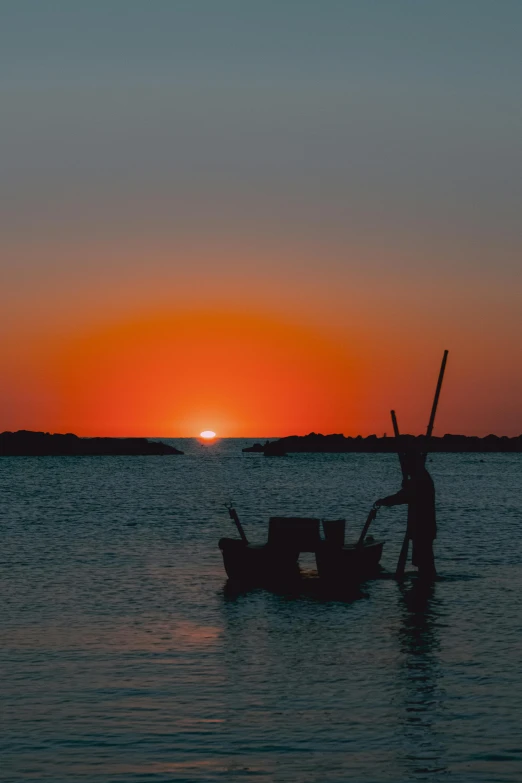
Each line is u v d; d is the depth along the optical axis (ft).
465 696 44.14
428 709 42.14
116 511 159.84
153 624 60.85
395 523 136.15
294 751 36.96
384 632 58.59
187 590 74.64
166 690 45.21
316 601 69.92
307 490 246.47
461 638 56.70
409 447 83.46
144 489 244.83
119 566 87.51
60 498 200.13
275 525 79.36
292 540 78.89
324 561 78.43
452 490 244.22
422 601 69.82
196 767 35.35
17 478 319.68
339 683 46.47
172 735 38.78
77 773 34.76
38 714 41.45
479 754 36.63
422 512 81.05
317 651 53.26
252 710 42.01
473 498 204.23
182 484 277.44
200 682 46.65
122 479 314.35
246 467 474.90
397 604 68.64
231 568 79.71
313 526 78.79
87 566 87.20
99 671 48.75
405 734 38.83
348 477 349.00
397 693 44.68
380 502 83.46
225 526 131.03
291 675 48.01
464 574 83.46
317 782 33.94
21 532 120.16
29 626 59.82
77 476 342.23
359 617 63.72
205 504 181.57
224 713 41.63
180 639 56.44
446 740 38.14
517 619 62.69
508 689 45.34
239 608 66.95
